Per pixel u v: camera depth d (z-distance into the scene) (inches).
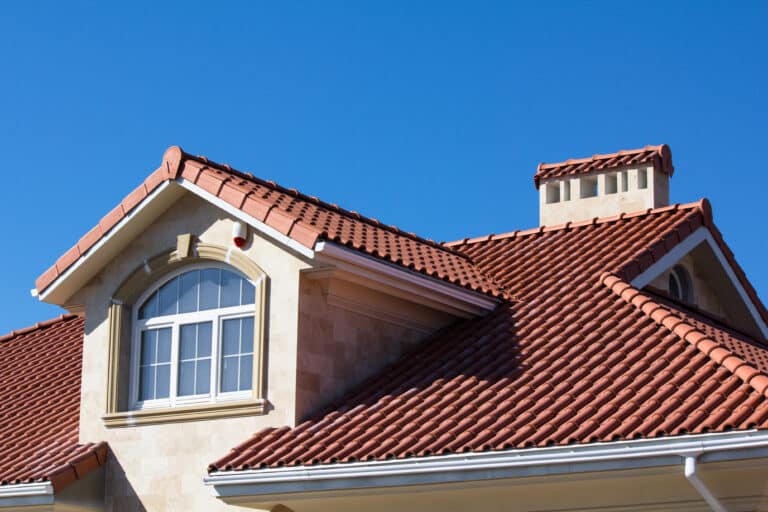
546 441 600.1
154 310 782.5
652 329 705.0
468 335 775.1
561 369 685.3
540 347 722.8
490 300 795.4
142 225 777.6
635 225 890.1
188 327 767.7
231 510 717.9
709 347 655.8
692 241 872.3
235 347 748.6
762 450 555.2
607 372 666.8
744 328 959.6
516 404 656.4
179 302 774.5
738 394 598.2
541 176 1016.2
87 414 780.0
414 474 625.0
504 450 606.5
